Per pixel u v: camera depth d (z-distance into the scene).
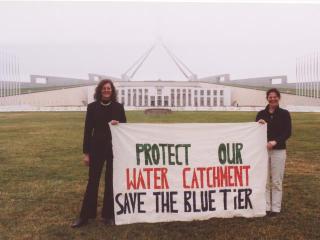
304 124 14.86
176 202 3.55
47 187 4.86
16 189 4.75
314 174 5.62
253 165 3.69
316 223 3.52
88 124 3.58
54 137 10.70
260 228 3.38
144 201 3.52
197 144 3.62
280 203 3.79
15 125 15.13
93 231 3.33
